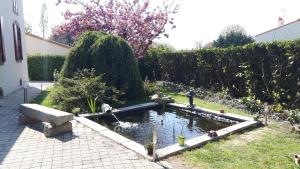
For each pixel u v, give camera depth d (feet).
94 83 32.12
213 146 18.95
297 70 28.14
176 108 33.12
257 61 33.58
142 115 31.17
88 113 29.14
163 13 69.67
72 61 37.81
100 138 20.45
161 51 63.00
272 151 17.89
